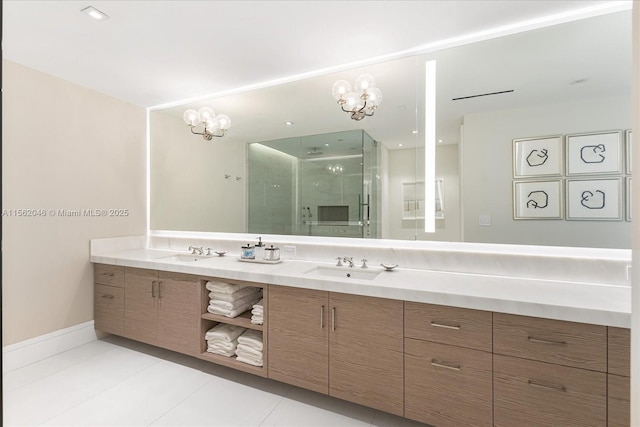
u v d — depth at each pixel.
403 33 1.97
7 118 2.26
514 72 1.98
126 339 2.89
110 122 2.95
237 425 1.77
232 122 2.85
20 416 1.81
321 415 1.87
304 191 2.62
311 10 1.74
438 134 2.19
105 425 1.75
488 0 1.67
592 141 1.83
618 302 1.44
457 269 2.08
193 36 1.98
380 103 2.32
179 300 2.40
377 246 2.37
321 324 1.90
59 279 2.57
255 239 2.83
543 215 1.94
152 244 3.26
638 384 1.14
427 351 1.65
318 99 2.53
